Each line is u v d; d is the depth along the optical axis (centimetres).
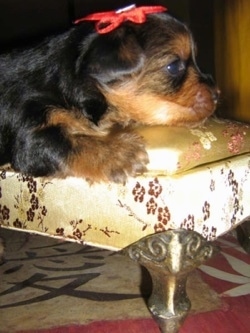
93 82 30
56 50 31
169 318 28
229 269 40
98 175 29
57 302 36
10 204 33
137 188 28
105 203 29
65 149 29
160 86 30
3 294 37
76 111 30
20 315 34
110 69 29
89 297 36
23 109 31
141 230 28
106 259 43
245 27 55
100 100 30
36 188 31
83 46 30
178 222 28
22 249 47
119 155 28
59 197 31
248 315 33
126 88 30
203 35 61
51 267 42
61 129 30
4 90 32
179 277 28
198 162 29
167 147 28
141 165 28
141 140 29
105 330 32
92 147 29
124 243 29
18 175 32
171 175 28
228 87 58
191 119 31
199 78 31
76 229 30
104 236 30
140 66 29
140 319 33
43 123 30
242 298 36
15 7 66
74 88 30
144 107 31
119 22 29
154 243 27
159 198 28
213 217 30
